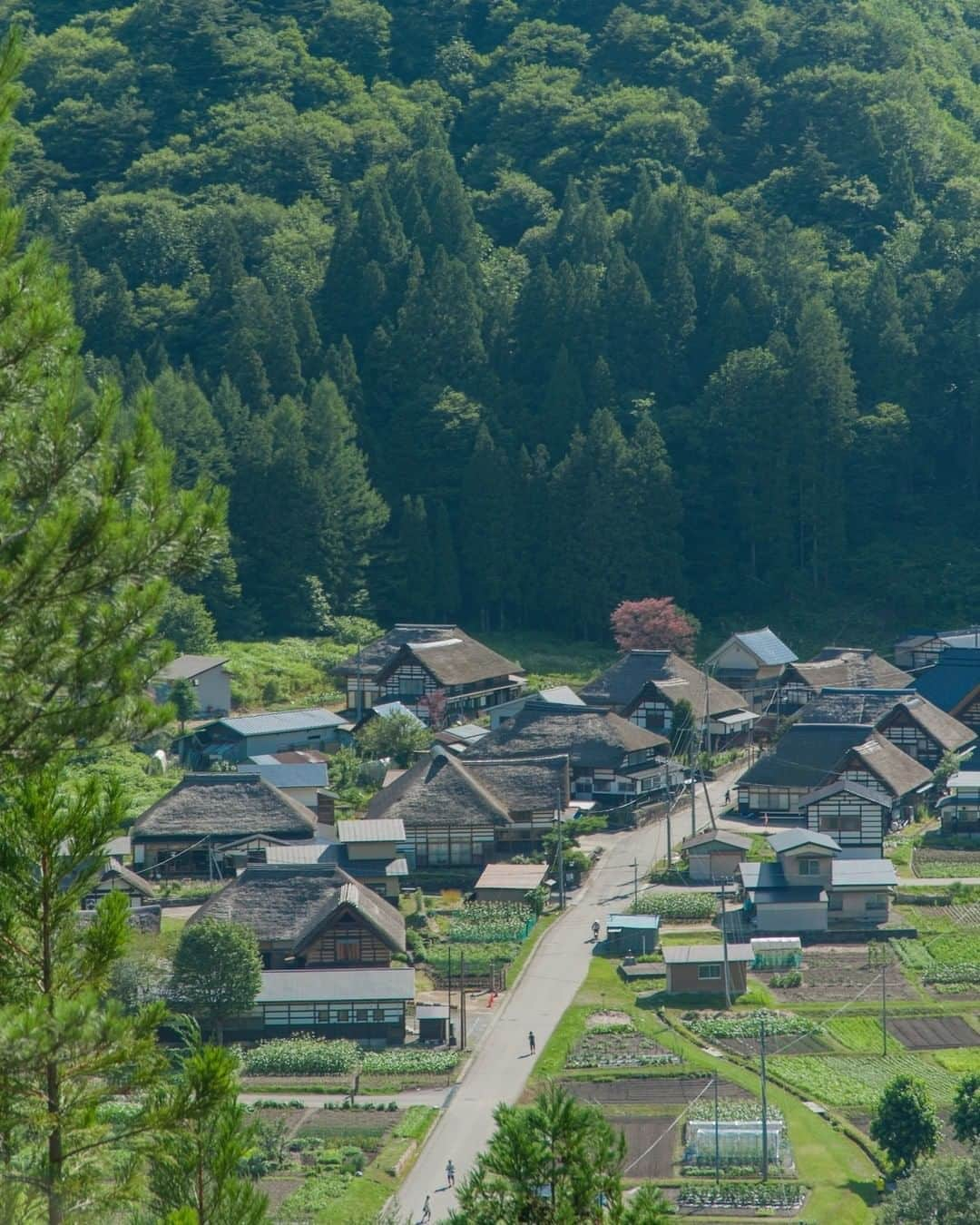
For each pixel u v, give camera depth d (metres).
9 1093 44.44
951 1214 100.62
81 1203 45.25
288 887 164.00
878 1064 139.75
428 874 191.50
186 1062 47.50
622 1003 155.25
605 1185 48.59
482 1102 134.25
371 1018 148.50
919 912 178.50
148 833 189.00
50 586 47.75
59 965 46.78
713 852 190.25
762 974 162.75
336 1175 119.38
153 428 49.56
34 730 47.56
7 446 47.69
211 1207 46.41
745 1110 129.75
